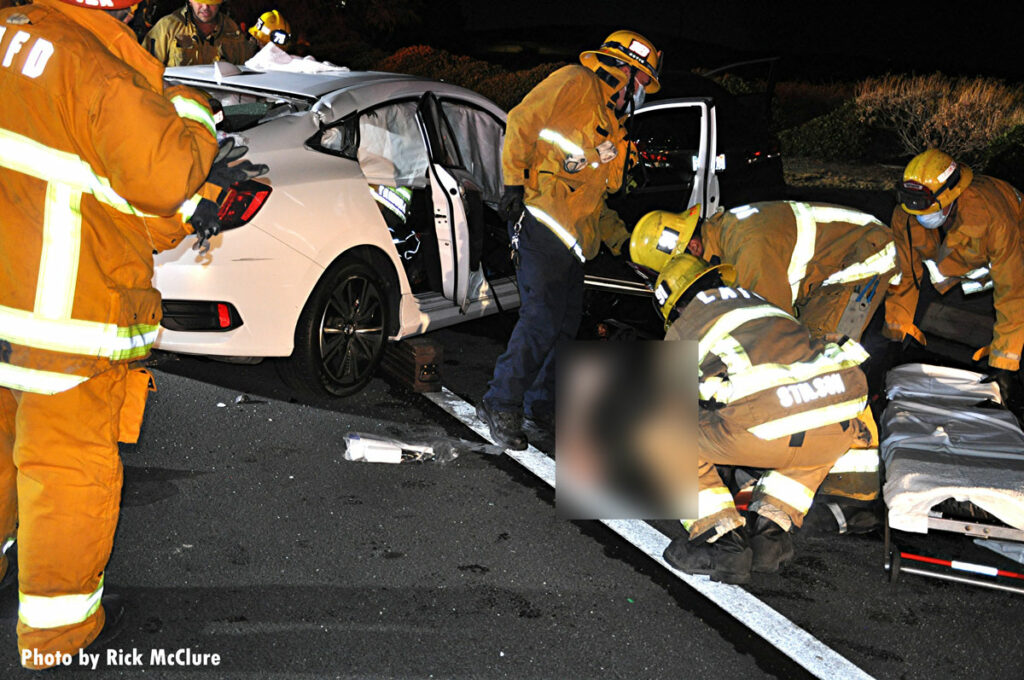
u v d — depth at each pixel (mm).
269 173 4305
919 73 22375
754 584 3461
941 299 6535
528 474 4242
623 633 3113
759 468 3865
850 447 3609
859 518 3840
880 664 3033
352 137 4758
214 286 4156
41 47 2480
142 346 2807
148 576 3244
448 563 3463
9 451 2959
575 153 4188
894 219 4746
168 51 6746
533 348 4398
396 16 21984
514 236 4398
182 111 2645
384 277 4871
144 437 4281
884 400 4871
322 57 21328
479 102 5562
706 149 6473
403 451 4254
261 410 4672
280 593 3201
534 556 3553
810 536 3826
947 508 3480
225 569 3318
